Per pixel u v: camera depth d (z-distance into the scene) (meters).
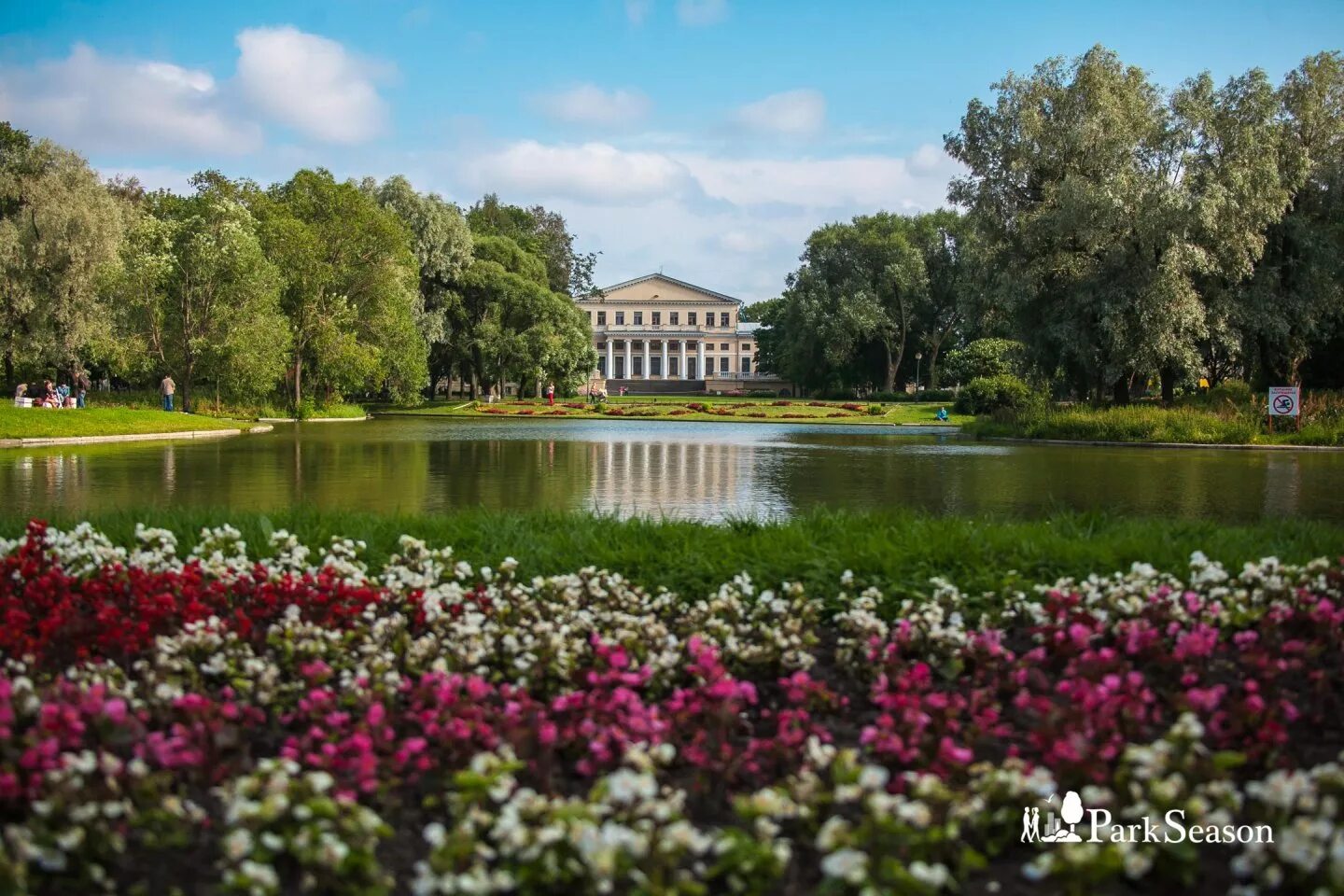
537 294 67.25
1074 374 38.56
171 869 3.19
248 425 37.75
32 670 4.59
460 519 8.53
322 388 51.44
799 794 3.26
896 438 34.72
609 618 5.32
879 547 6.92
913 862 2.91
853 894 2.82
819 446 29.05
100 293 42.22
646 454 24.84
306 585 5.72
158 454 23.69
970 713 4.17
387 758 3.64
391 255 50.34
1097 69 36.25
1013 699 4.46
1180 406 36.25
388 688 4.17
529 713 3.79
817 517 8.66
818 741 3.93
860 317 75.69
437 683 4.10
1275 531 8.23
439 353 68.62
